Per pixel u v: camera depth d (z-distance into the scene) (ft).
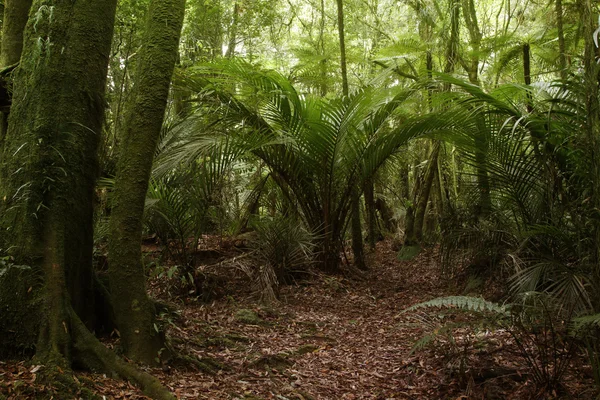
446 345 13.29
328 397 11.83
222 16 35.50
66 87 10.72
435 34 34.76
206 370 11.84
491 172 20.67
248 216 29.35
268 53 46.09
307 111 26.03
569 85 15.84
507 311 11.39
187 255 21.16
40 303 9.86
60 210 10.50
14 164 10.36
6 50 14.25
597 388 10.74
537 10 35.04
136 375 9.80
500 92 20.68
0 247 10.02
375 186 49.78
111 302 11.73
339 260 28.50
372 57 44.88
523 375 11.87
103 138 20.02
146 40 11.30
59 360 9.42
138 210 11.17
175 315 15.10
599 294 12.78
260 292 21.47
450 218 23.40
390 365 14.08
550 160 18.43
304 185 27.91
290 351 14.99
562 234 16.71
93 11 11.14
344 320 19.92
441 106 24.50
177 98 27.20
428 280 27.71
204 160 21.21
